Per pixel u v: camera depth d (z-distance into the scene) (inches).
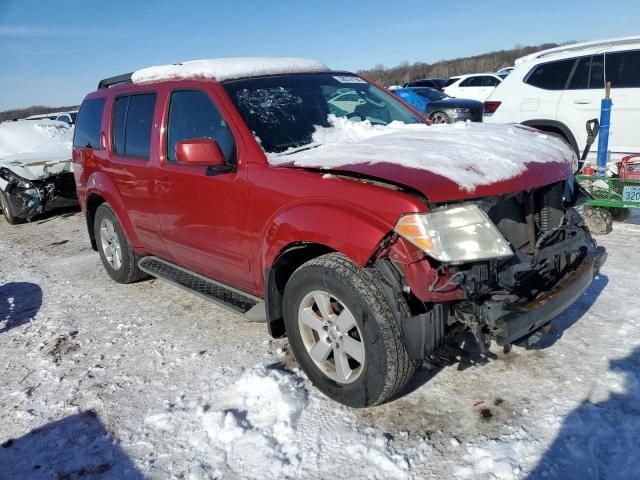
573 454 93.1
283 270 119.9
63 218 347.9
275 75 149.8
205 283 154.3
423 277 93.7
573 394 109.6
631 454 91.8
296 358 119.2
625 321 137.2
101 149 188.9
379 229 95.0
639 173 205.3
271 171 117.0
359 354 104.1
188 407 116.9
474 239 92.8
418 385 117.6
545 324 109.2
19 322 174.9
